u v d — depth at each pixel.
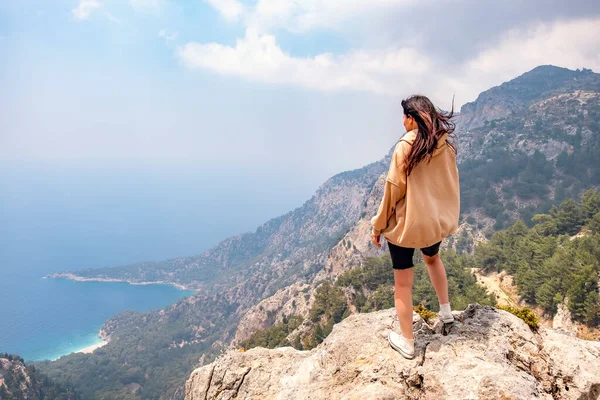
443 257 114.62
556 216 119.12
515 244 101.06
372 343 5.30
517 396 3.87
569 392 4.63
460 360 4.55
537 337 5.45
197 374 8.41
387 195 4.50
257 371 7.35
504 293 81.38
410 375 4.60
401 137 4.61
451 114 4.59
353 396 4.48
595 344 5.29
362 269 139.38
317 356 5.82
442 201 4.61
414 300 82.19
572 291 58.09
